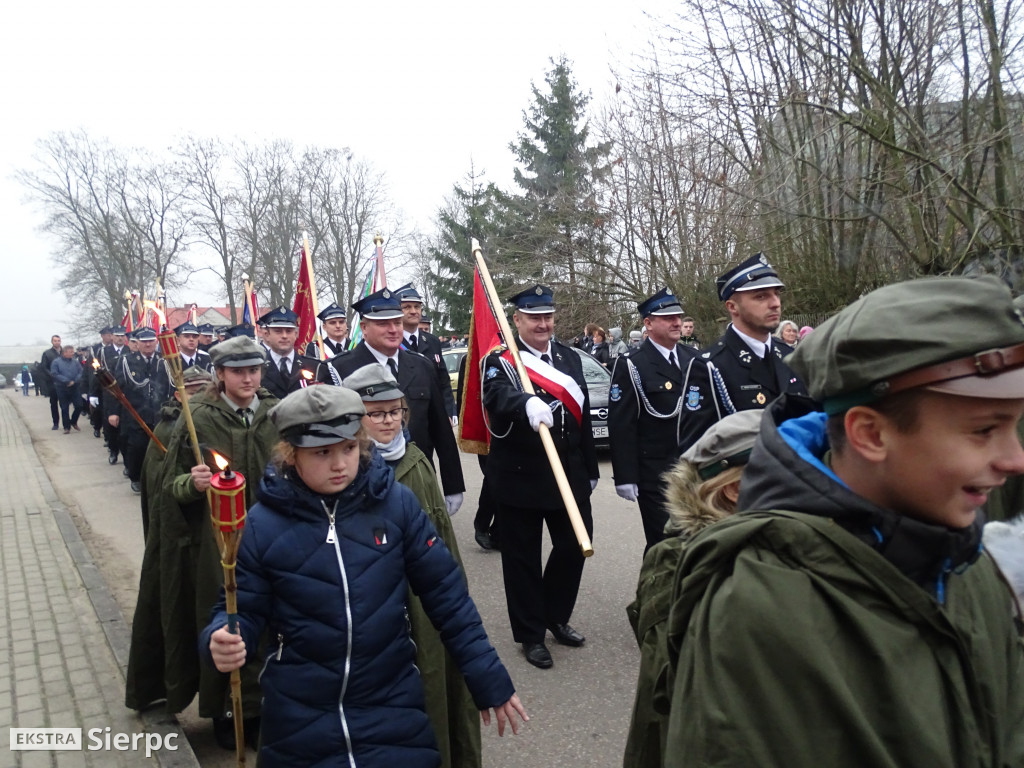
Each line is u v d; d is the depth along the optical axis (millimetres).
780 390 4012
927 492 1073
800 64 10734
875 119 9328
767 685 1040
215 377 3816
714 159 14203
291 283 40500
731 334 4105
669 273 17531
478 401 4824
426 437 4586
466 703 3035
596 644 4656
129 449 9734
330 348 8633
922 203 9375
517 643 4688
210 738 3738
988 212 8758
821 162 10531
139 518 8641
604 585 5664
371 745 2260
